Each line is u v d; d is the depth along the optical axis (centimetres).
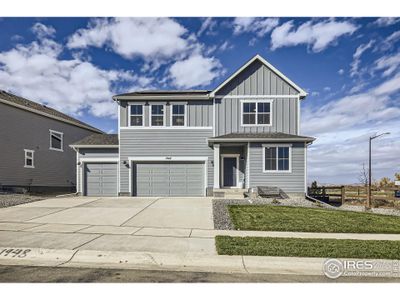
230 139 1612
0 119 1914
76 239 715
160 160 1784
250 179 1625
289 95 1773
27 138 2131
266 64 1767
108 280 478
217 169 1655
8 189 1898
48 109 2544
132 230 823
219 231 822
